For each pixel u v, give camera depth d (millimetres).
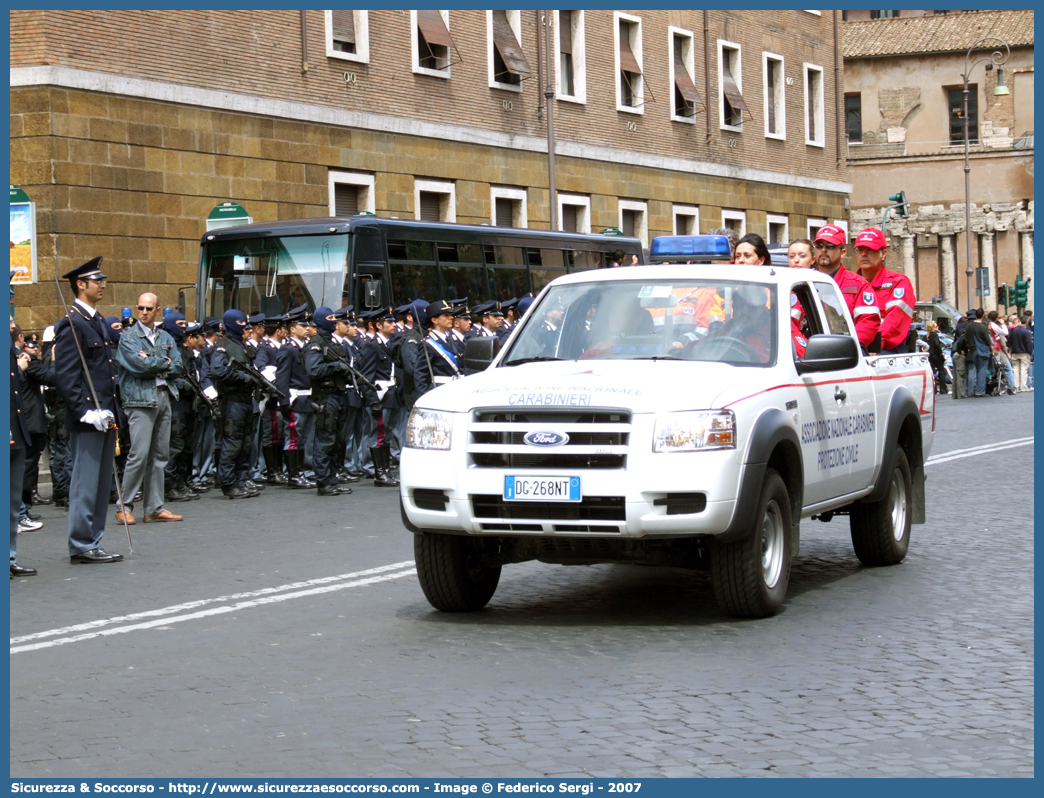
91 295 12422
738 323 9445
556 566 11469
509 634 8586
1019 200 72000
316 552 12469
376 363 18906
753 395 8688
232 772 5855
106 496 12414
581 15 38469
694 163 43375
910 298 11594
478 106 34812
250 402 17703
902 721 6410
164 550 12898
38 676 7793
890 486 10820
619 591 10164
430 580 9156
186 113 26812
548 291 10062
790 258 11602
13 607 10125
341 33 30875
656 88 41906
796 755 5910
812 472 9406
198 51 27125
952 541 12258
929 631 8391
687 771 5715
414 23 32719
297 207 29391
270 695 7160
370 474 20438
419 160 32750
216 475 19141
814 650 7918
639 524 8273
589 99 38844
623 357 9367
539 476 8406
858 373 10422
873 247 11570
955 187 72562
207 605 9945
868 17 78438
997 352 42156
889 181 73500
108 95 25250
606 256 30359
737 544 8609
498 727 6418
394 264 23031
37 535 14602
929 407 11820
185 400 17406
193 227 26906
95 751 6227
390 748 6121
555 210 33875
